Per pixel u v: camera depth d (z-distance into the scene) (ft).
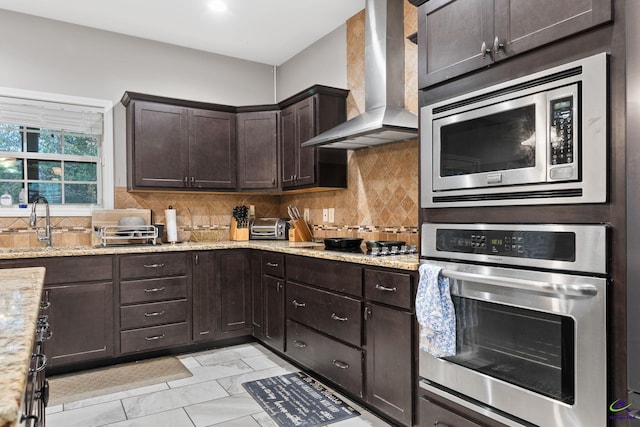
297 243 12.61
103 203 12.78
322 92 11.87
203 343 12.03
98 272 10.49
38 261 9.82
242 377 9.89
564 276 4.83
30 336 2.71
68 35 12.23
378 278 7.65
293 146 12.71
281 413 8.07
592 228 4.57
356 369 8.20
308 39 13.41
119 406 8.38
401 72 9.93
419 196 6.82
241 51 14.32
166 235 13.39
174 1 11.03
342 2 11.14
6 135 11.73
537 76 5.12
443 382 6.30
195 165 13.01
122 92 12.98
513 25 5.43
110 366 10.69
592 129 4.58
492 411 5.60
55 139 12.34
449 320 6.15
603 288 4.46
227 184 13.52
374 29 9.97
